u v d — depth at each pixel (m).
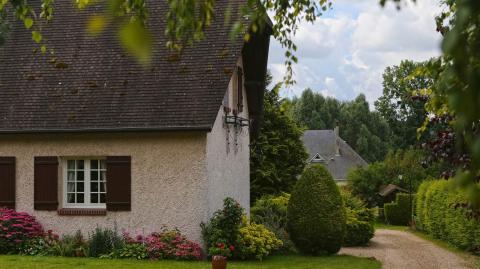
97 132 14.95
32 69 16.70
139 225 15.03
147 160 15.05
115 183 15.16
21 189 15.64
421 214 29.12
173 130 14.52
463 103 1.63
